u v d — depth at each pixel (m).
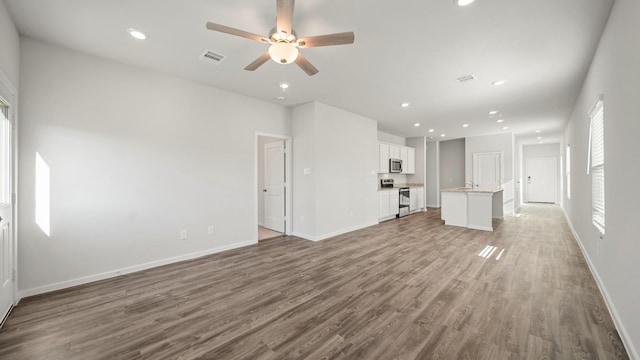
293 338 1.84
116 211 3.01
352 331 1.92
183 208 3.55
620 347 1.72
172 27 2.34
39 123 2.55
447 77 3.44
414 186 7.95
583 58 2.88
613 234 2.11
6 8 2.07
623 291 1.85
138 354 1.69
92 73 2.86
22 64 2.47
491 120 5.92
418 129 7.11
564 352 1.67
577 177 4.39
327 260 3.52
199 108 3.69
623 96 1.86
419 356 1.65
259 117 4.44
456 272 3.05
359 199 5.55
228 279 2.90
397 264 3.34
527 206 9.40
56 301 2.39
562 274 2.96
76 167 2.76
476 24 2.27
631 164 1.73
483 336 1.85
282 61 2.21
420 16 2.16
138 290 2.63
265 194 5.63
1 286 2.05
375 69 3.20
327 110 4.78
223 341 1.82
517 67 3.12
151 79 3.27
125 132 3.07
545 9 2.06
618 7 1.91
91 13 2.13
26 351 1.73
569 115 5.39
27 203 2.49
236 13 2.14
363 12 2.11
